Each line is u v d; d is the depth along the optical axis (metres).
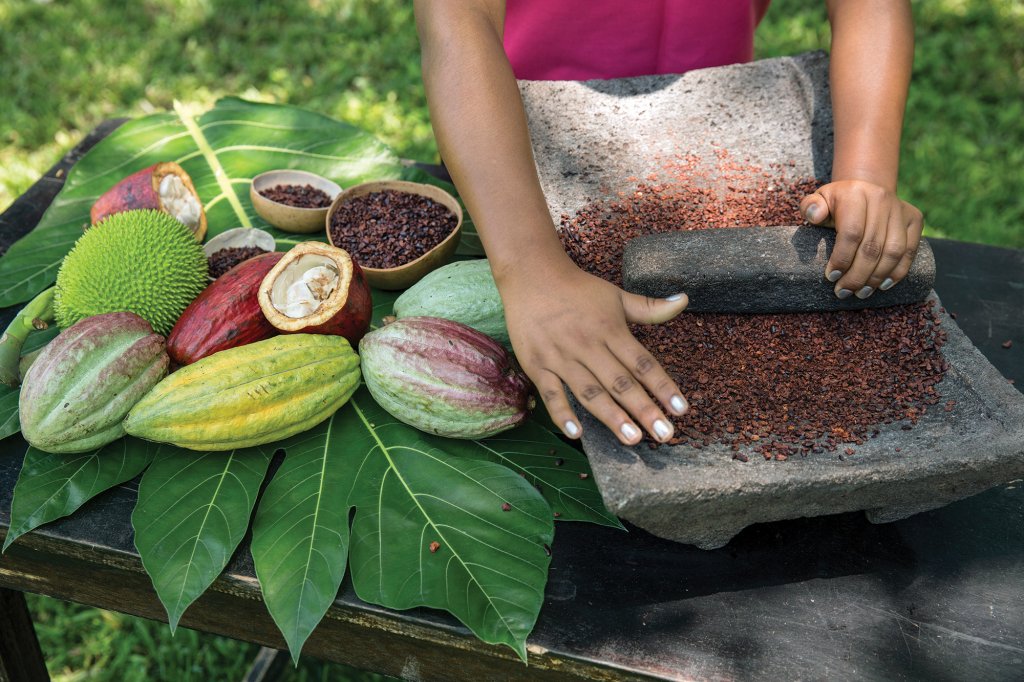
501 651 1.19
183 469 1.28
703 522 1.16
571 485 1.29
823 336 1.33
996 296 1.68
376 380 1.28
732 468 1.11
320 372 1.28
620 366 1.12
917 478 1.11
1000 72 3.86
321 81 3.83
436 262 1.52
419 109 3.72
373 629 1.22
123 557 1.25
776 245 1.32
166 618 1.37
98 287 1.35
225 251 1.59
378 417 1.37
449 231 1.56
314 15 4.17
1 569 1.38
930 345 1.30
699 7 1.76
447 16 1.32
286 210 1.62
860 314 1.36
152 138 1.87
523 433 1.35
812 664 1.14
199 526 1.22
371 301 1.40
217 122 1.90
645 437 1.17
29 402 1.24
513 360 1.32
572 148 1.62
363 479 1.28
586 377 1.12
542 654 1.16
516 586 1.16
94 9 4.17
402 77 3.87
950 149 3.53
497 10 1.40
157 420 1.22
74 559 1.29
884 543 1.27
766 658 1.15
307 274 1.38
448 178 1.91
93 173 1.80
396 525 1.23
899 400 1.23
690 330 1.34
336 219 1.59
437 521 1.23
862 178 1.37
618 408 1.10
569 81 1.70
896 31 1.48
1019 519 1.31
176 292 1.39
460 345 1.26
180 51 3.96
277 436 1.29
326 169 1.82
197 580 1.17
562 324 1.16
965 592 1.22
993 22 4.09
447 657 1.24
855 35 1.49
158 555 1.19
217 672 2.18
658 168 1.59
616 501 1.05
